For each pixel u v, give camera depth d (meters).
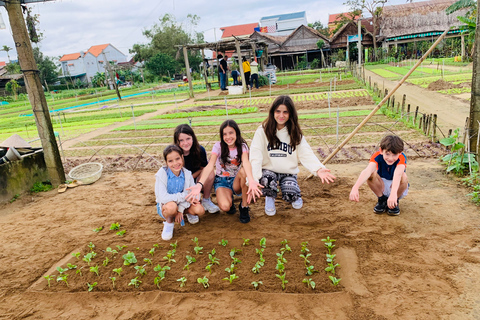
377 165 4.32
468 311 2.77
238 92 22.88
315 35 46.78
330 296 3.07
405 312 2.81
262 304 3.04
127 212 5.35
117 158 8.99
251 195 4.25
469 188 5.16
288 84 25.94
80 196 6.23
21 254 4.22
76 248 4.29
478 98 5.50
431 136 8.03
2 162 6.43
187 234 4.45
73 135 13.45
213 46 25.23
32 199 6.35
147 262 3.83
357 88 19.05
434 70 23.62
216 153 4.64
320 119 11.70
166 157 4.26
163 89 37.41
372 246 3.81
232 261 3.73
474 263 3.37
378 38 42.78
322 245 3.91
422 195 5.08
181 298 3.19
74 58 76.12
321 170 4.23
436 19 40.38
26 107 33.91
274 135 4.41
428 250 3.65
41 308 3.23
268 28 71.19
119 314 3.06
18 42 6.26
